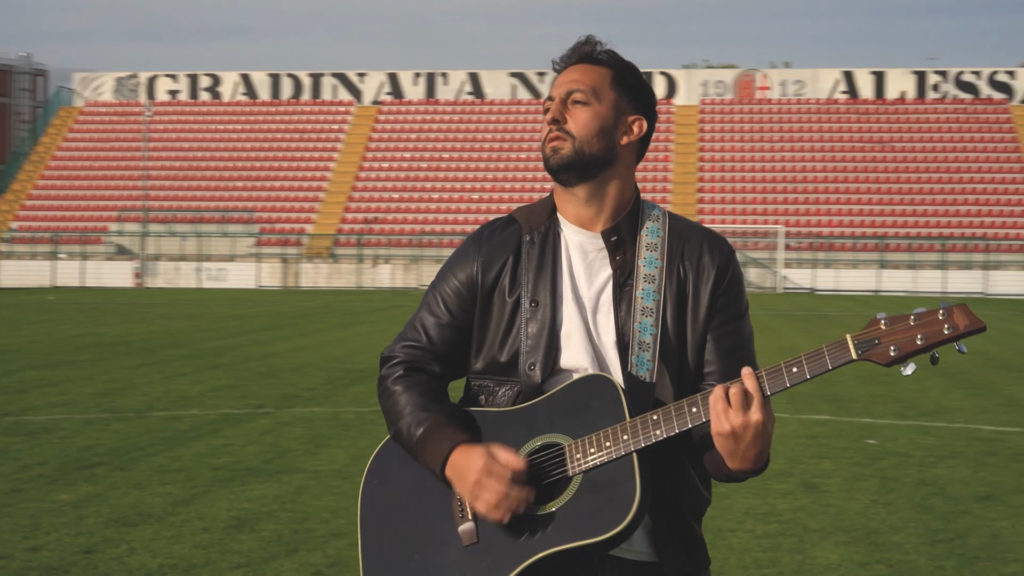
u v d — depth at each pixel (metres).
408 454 2.52
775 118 32.78
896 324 2.18
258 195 32.09
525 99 34.19
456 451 2.33
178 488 6.11
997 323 17.97
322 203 31.75
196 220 31.39
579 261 2.48
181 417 8.52
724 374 2.39
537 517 2.36
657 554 2.41
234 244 29.67
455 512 2.44
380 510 2.51
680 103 33.50
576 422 2.38
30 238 30.14
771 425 2.17
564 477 2.37
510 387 2.49
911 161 31.14
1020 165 30.75
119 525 5.31
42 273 30.05
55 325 16.73
